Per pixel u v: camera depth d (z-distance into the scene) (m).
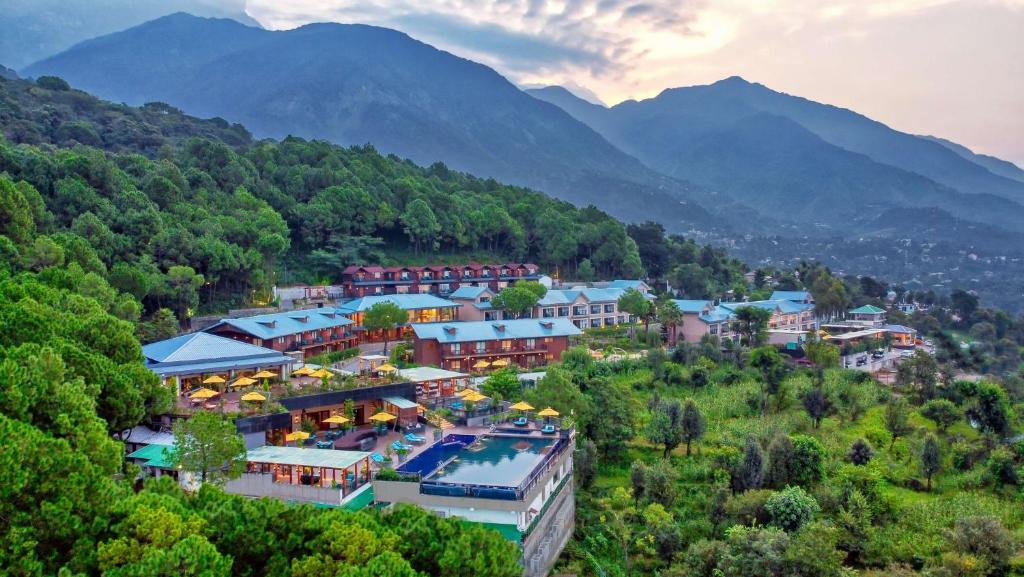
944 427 87.56
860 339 143.38
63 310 63.19
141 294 99.50
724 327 139.12
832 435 82.56
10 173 118.75
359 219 170.12
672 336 135.62
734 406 90.62
